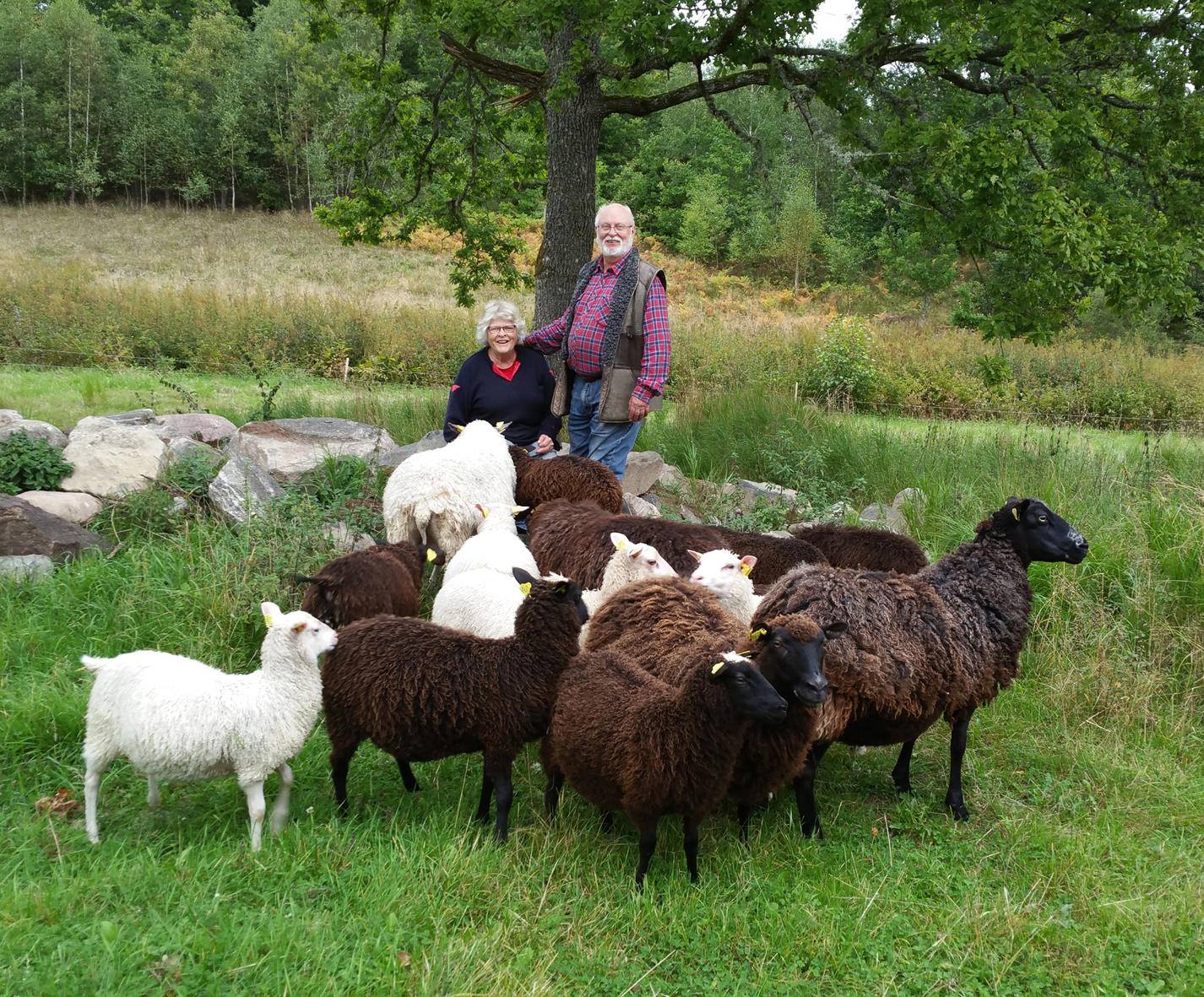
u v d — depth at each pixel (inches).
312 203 2095.2
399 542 246.8
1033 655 266.8
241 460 315.0
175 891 149.2
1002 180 344.2
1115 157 419.8
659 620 197.2
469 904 155.0
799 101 388.8
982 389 833.5
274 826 175.6
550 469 281.6
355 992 130.3
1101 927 164.1
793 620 168.2
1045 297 364.5
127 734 162.7
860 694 186.5
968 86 408.8
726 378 716.0
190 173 2166.6
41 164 2098.9
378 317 942.4
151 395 581.0
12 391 608.1
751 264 1859.0
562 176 425.4
